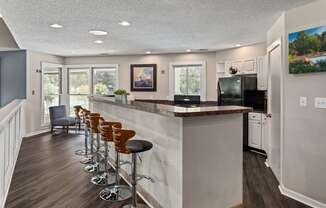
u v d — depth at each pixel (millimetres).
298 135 3014
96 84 7977
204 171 2398
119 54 7512
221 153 2508
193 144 2326
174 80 7352
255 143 5094
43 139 6406
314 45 2791
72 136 6809
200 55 7016
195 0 2914
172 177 2449
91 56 7855
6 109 3764
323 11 2713
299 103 2990
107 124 3252
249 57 5789
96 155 4328
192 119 2312
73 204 2855
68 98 8016
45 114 7449
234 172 2609
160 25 4035
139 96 7602
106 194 3084
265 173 3924
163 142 2621
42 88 7195
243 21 3785
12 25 4016
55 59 7648
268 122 4340
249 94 5332
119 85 7734
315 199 2838
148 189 2977
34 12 3338
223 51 6598
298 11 3000
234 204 2619
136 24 3977
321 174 2777
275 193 3180
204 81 6969
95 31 4445
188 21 3799
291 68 3057
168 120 2504
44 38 5070
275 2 2902
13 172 3904
